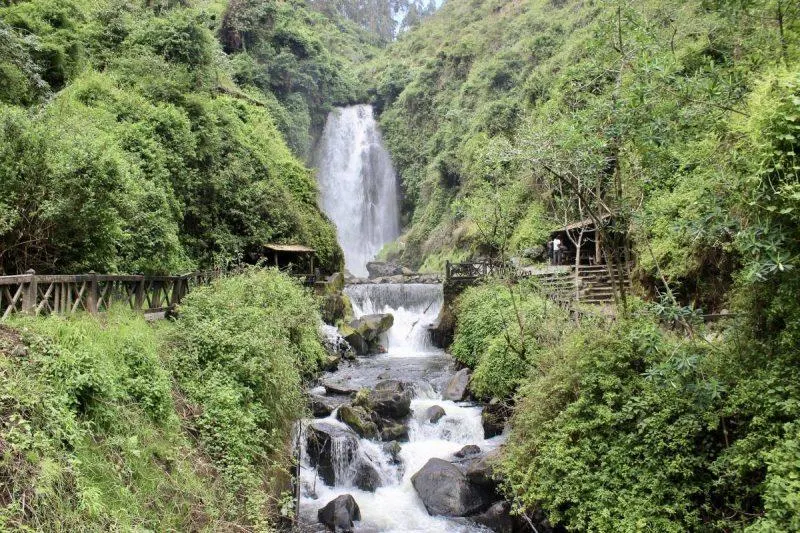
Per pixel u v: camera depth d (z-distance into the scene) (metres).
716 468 6.12
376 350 19.91
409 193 44.38
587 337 8.21
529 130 9.62
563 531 7.76
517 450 8.46
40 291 7.25
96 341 6.73
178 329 9.42
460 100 41.22
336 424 11.21
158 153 14.82
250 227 19.83
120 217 10.16
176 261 13.41
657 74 6.92
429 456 10.84
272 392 9.49
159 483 6.04
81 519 4.75
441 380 15.01
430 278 28.61
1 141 8.37
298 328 13.48
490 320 14.81
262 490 7.56
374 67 55.22
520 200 23.52
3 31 14.31
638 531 6.25
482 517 8.83
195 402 8.09
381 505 9.51
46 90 15.42
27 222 8.53
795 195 4.91
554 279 16.27
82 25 20.33
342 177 43.81
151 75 18.39
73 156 8.87
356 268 42.34
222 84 27.81
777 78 5.79
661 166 8.19
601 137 7.98
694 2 13.80
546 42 35.34
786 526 4.77
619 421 7.10
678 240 11.33
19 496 4.46
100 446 5.64
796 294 5.76
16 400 4.97
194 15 23.66
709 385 6.18
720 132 6.94
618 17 7.72
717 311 10.66
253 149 22.64
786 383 5.77
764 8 8.56
